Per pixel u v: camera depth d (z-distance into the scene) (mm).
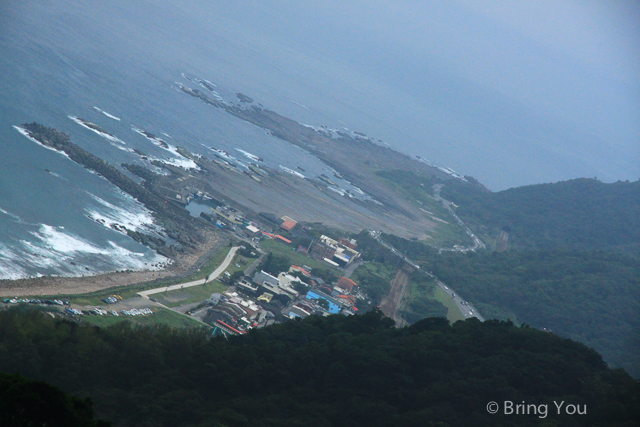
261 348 159625
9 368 125562
